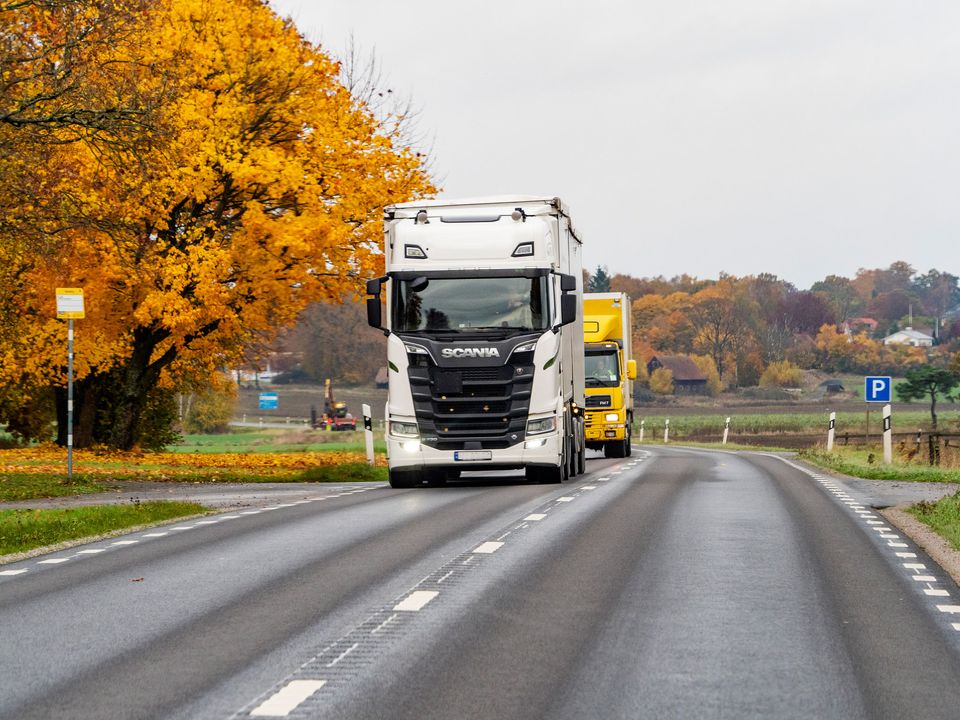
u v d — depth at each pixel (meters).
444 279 40.47
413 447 40.31
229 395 85.50
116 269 56.47
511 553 22.62
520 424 40.22
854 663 13.66
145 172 46.19
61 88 44.03
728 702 11.91
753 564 21.23
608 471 50.88
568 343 43.84
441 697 12.11
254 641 14.97
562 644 14.64
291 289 59.72
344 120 60.41
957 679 12.92
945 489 39.34
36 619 16.66
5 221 45.44
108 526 28.42
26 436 89.12
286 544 24.62
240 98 59.25
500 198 42.31
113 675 13.23
